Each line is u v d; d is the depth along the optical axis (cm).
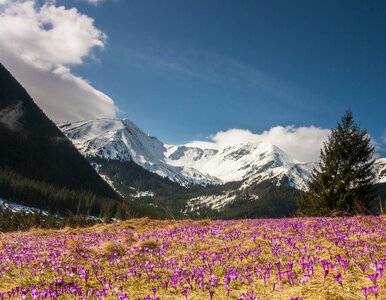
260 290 870
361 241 1254
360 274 918
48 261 1268
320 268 1000
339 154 3847
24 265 1245
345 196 3594
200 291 905
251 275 1003
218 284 950
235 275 930
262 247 1316
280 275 898
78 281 1056
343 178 3750
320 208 3784
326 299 757
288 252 1180
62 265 1223
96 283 1035
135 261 1241
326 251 1176
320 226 1656
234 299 828
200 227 1989
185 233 1712
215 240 1515
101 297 854
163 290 932
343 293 789
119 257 1321
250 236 1499
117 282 1025
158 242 1530
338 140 3894
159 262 1213
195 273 1016
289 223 1891
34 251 1496
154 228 2214
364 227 1543
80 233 2164
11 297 912
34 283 1033
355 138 3819
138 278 1049
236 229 1775
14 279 1095
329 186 3869
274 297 811
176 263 1176
